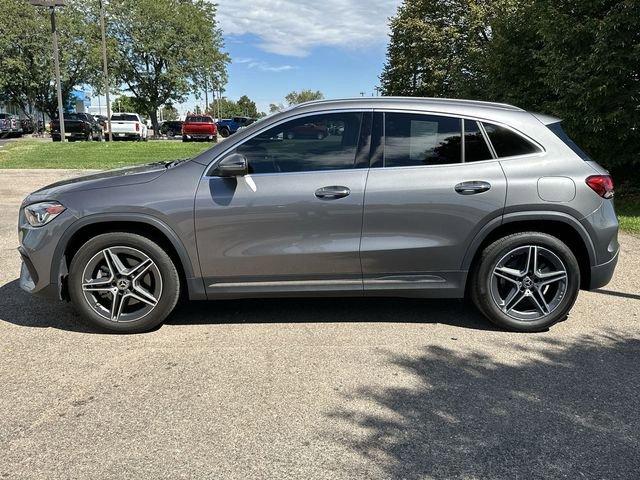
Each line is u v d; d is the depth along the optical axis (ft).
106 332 13.83
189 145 75.82
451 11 105.40
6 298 16.22
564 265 13.82
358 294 13.91
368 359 12.46
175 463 8.63
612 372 11.89
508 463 8.71
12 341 13.24
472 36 97.40
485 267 13.84
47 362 12.12
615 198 34.37
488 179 13.44
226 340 13.48
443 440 9.32
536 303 14.02
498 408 10.37
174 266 13.64
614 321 14.99
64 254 13.41
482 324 14.71
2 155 58.03
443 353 12.82
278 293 13.75
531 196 13.44
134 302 13.82
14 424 9.66
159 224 13.12
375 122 13.62
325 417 10.00
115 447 9.02
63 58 132.16
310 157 13.52
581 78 31.17
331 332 14.06
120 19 143.64
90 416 9.95
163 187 13.24
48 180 42.06
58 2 75.05
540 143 13.79
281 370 11.86
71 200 13.20
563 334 14.07
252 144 13.51
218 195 13.15
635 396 10.87
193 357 12.47
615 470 8.56
